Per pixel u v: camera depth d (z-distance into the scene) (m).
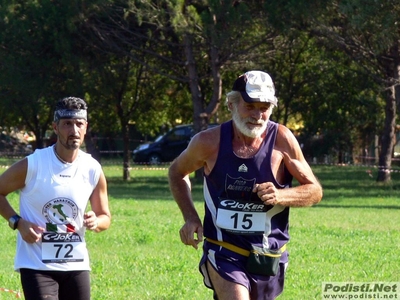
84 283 11.15
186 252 23.44
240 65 56.66
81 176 11.11
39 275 10.88
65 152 10.99
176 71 55.97
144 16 48.09
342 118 71.31
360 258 22.34
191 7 47.78
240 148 10.56
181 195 11.23
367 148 83.81
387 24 41.84
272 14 47.00
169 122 90.25
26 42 53.84
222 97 70.69
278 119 71.44
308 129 78.31
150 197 47.88
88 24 52.75
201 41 53.31
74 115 10.89
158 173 73.56
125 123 64.50
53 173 10.97
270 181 10.52
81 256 11.13
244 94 10.27
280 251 10.70
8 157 87.62
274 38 53.06
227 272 10.41
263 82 10.34
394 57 51.44
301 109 69.94
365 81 63.34
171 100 70.38
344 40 49.44
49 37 53.84
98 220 11.25
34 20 53.66
